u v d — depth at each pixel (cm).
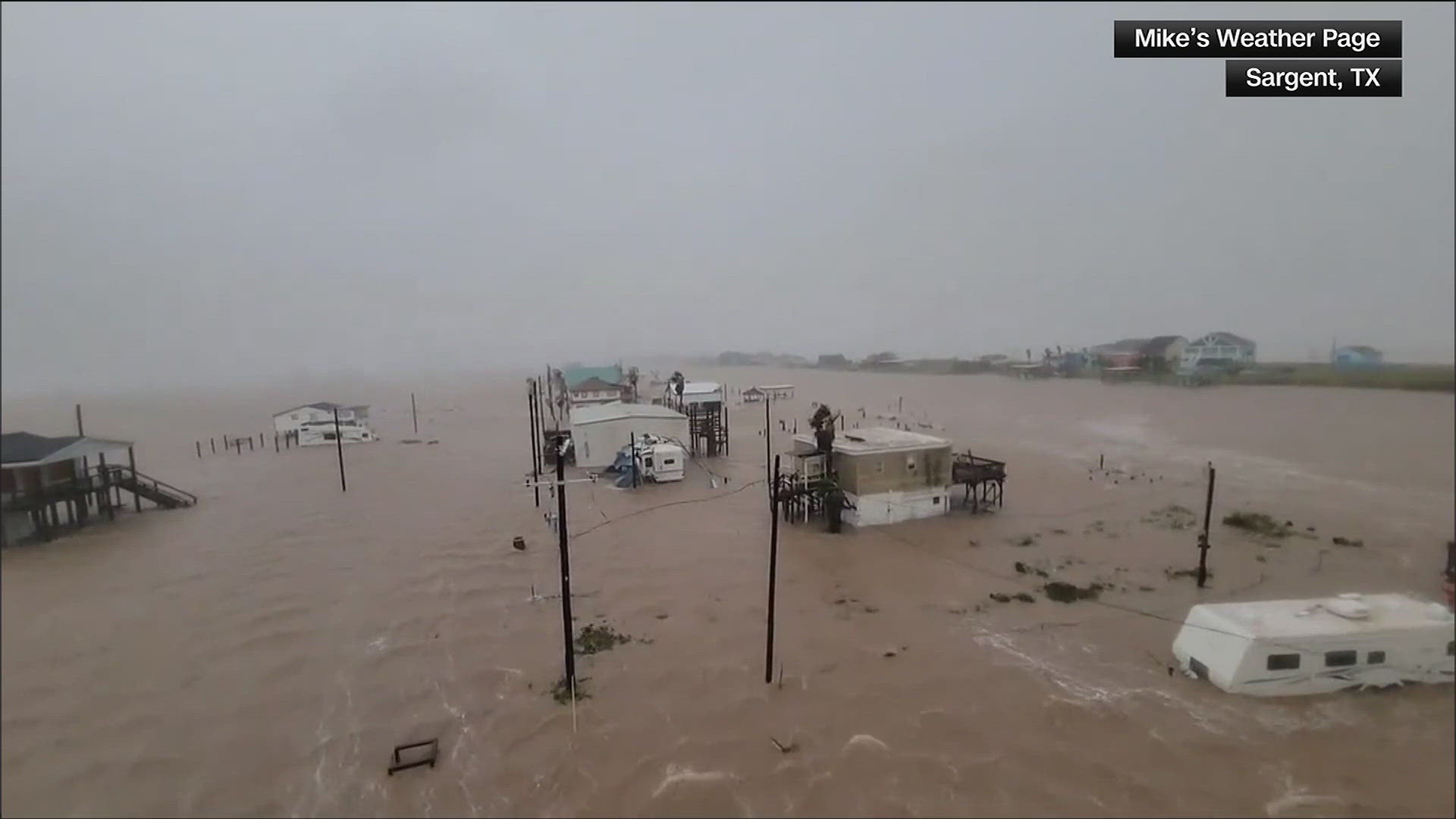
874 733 2005
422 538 4009
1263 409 8906
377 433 9150
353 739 2072
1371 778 1773
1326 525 4022
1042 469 5712
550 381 12938
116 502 5206
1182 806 1705
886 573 3234
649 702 2191
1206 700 2133
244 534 4259
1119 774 1819
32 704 2298
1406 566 3316
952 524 4003
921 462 4053
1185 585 3092
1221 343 12206
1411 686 2150
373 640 2697
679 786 1816
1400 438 6806
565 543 2202
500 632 2712
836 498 3825
